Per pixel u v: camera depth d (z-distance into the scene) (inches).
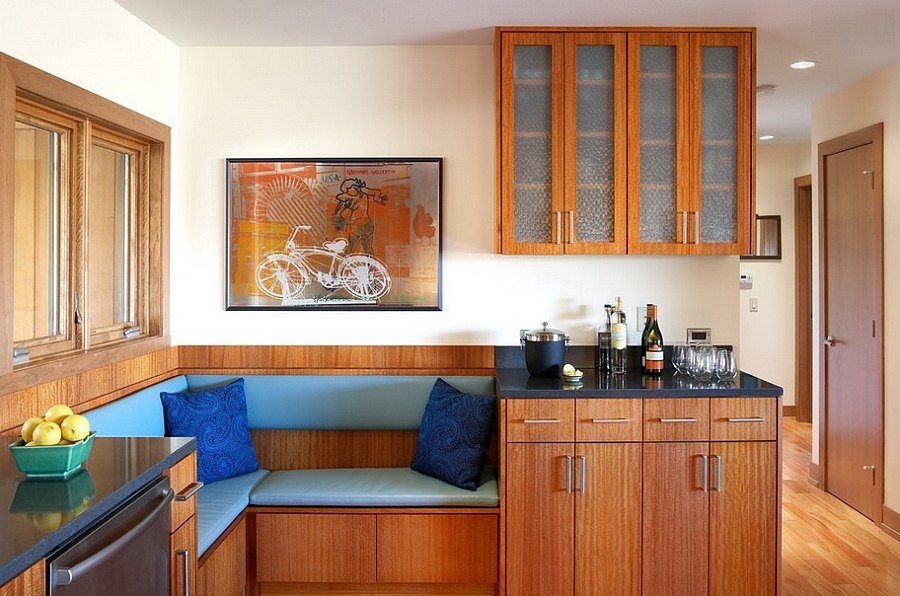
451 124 133.9
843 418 166.2
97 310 115.2
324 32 126.6
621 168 123.1
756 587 111.7
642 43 123.0
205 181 135.6
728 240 124.6
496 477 122.6
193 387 132.0
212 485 117.6
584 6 113.6
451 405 122.6
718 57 124.0
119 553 63.7
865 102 153.7
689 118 123.0
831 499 169.3
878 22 119.8
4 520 57.5
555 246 123.6
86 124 105.9
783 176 245.9
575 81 123.0
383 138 134.3
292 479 120.5
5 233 85.3
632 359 135.0
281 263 134.9
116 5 112.0
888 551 137.7
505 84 123.2
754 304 248.2
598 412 111.3
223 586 103.1
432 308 134.3
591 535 111.8
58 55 96.5
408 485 117.0
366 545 114.0
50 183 102.3
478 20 120.3
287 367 134.5
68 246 103.9
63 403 96.1
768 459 111.7
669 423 111.2
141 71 120.4
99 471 70.8
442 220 134.0
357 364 134.3
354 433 133.5
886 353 148.2
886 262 147.3
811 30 123.9
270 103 134.9
